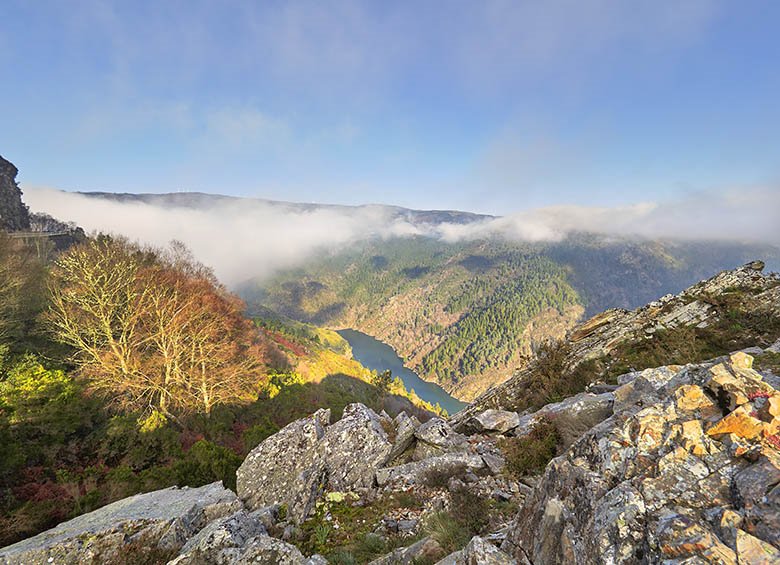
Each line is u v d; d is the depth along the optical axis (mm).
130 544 8641
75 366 28547
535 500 5535
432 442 13156
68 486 16156
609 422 5715
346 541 8875
